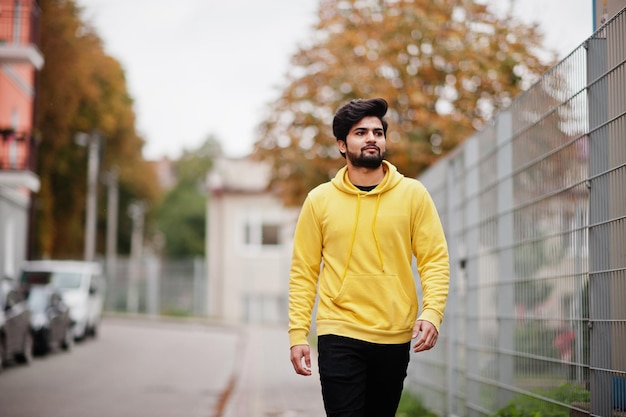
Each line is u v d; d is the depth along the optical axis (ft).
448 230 32.35
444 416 32.73
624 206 16.66
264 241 161.89
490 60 53.31
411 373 40.40
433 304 15.67
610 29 17.43
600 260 17.92
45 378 57.62
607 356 17.48
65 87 131.34
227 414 38.99
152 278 152.25
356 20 58.18
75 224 167.02
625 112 16.62
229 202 162.61
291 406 41.83
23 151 99.55
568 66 19.92
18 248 101.04
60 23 127.03
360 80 54.60
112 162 176.35
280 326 141.69
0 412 40.88
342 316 15.84
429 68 55.42
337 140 16.44
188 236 227.40
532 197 22.54
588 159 18.63
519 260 23.58
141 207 212.23
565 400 19.94
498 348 25.53
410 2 56.39
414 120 55.57
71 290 93.09
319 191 16.42
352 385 15.65
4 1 92.22
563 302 20.17
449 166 32.32
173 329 122.21
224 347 89.71
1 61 89.30
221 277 161.68
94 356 76.07
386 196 16.03
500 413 24.18
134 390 51.47
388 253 15.93
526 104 23.12
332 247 16.11
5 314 61.00
